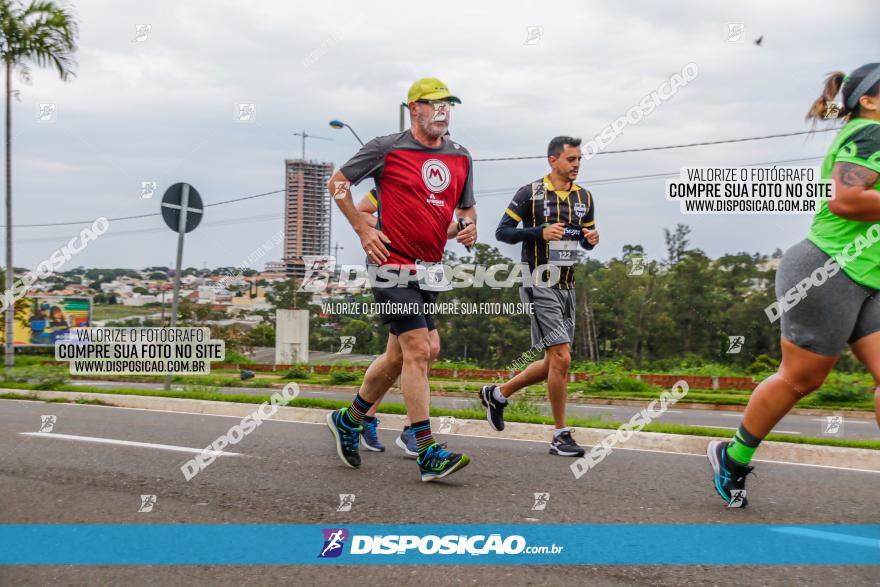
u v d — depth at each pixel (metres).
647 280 36.38
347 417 4.62
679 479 4.37
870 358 3.12
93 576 2.71
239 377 24.20
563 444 5.27
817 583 2.60
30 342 38.94
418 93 4.27
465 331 41.84
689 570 2.74
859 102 3.17
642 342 36.50
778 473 4.63
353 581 2.64
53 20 17.72
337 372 21.91
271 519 3.44
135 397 9.26
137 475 4.40
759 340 34.06
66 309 39.22
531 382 5.68
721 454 3.62
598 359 36.12
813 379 3.27
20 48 17.69
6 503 3.72
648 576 2.68
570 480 4.33
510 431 6.42
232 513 3.54
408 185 4.28
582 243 5.72
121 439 5.82
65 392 10.55
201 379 20.33
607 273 37.16
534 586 2.59
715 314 35.34
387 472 4.54
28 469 4.56
